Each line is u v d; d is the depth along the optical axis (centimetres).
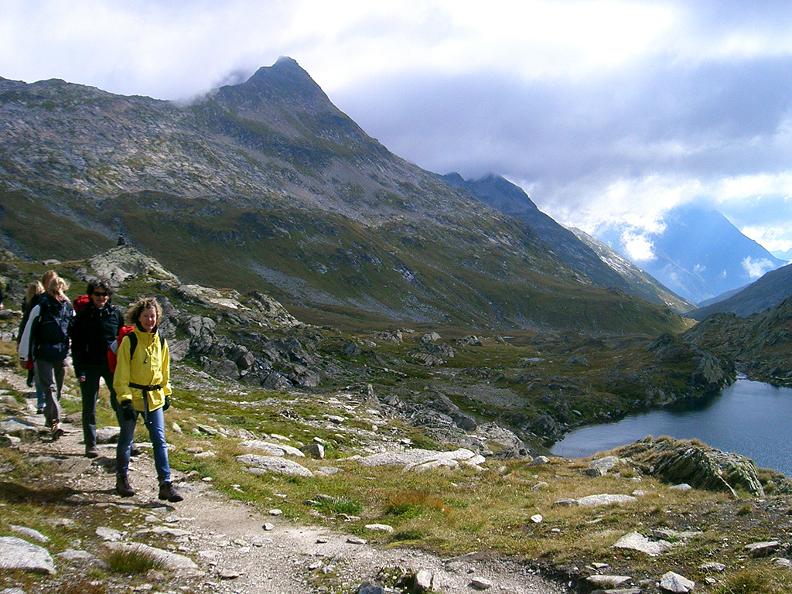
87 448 1561
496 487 2309
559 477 2675
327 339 10644
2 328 4538
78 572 884
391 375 9762
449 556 1235
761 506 1434
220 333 7925
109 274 9962
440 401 7550
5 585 757
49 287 1722
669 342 16000
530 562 1197
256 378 6856
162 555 1022
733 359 18725
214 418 3759
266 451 2406
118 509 1252
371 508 1728
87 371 1508
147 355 1322
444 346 15025
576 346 19888
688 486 2456
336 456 3188
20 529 956
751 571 1019
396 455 2891
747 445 8144
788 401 11944
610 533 1334
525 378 11994
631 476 2683
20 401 2114
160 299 8738
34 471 1384
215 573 1022
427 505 1730
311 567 1108
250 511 1466
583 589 1074
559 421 9738
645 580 1054
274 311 12150
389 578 1063
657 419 10212
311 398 5991
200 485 1588
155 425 1336
